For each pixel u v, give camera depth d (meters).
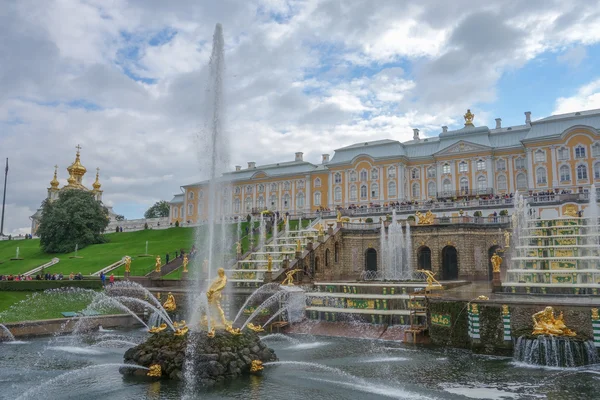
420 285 36.72
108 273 59.72
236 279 46.94
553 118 83.94
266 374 22.05
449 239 54.34
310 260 50.22
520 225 50.25
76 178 121.25
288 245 58.03
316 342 30.89
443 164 91.94
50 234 82.12
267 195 111.75
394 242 57.66
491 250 54.19
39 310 39.38
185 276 48.75
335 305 36.78
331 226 57.06
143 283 47.75
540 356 23.69
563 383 20.50
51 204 87.69
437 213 71.44
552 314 24.38
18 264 74.69
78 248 82.88
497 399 18.64
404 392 19.66
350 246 59.84
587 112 83.62
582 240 42.38
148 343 22.48
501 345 25.89
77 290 46.72
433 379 21.55
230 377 21.02
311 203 105.81
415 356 26.36
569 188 78.94
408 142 103.50
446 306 29.00
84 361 26.02
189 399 18.42
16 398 19.33
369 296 35.66
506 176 86.69
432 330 29.86
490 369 23.06
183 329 22.58
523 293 32.41
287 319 36.41
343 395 19.17
